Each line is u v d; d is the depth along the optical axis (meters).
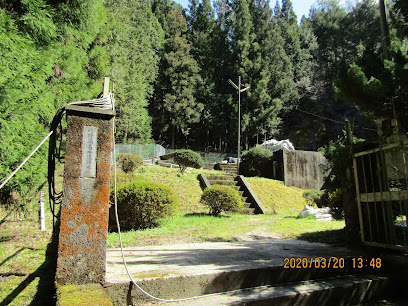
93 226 2.11
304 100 33.34
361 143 3.67
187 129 33.12
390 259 2.96
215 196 7.96
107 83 2.55
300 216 7.54
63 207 2.05
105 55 11.49
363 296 2.61
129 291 2.07
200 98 34.62
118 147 22.17
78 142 2.16
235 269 2.49
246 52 32.97
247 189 10.83
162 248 3.78
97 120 2.24
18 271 3.17
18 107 3.64
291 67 34.34
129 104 23.91
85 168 2.14
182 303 2.11
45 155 4.18
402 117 3.38
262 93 30.48
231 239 4.91
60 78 6.11
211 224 6.63
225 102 33.28
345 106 29.84
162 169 13.20
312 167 14.88
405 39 4.86
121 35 20.58
